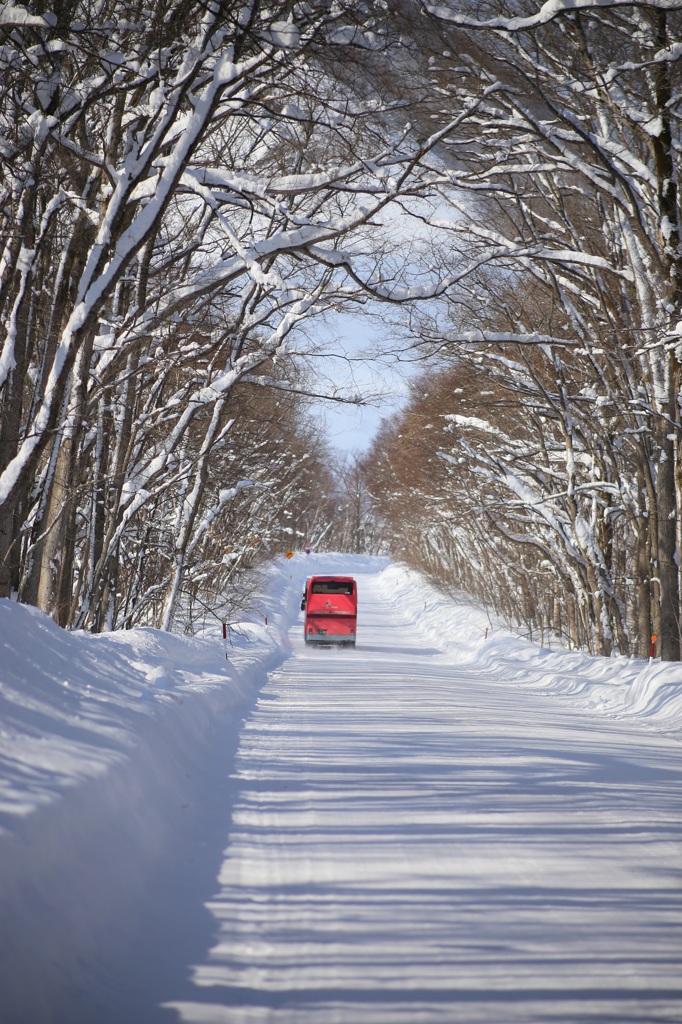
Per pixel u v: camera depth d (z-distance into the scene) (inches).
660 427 2117.4
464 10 1690.5
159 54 1074.1
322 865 676.7
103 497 1932.8
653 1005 450.9
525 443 3169.3
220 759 1078.4
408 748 1196.5
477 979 478.9
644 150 2290.8
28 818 503.5
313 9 1148.5
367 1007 443.5
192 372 2037.4
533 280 2805.1
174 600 2322.8
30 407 1461.6
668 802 910.4
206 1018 427.5
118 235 1083.3
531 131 1939.0
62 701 804.6
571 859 703.1
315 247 1299.2
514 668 2837.1
